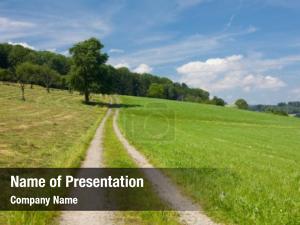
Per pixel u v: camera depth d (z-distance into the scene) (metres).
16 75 170.25
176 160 26.62
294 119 146.38
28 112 80.88
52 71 171.25
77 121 67.75
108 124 66.31
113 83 139.62
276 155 42.03
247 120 124.81
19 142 33.56
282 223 12.66
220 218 13.30
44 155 27.25
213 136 64.31
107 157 27.33
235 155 35.69
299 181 22.44
